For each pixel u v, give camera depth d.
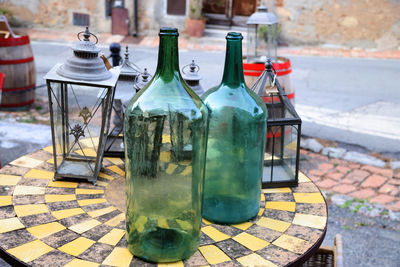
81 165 1.72
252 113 1.39
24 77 5.18
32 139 4.43
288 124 1.67
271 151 1.71
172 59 1.23
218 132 1.40
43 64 7.08
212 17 10.17
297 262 1.28
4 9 9.80
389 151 4.43
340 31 9.46
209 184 1.45
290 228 1.45
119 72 1.69
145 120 1.22
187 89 1.27
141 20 9.71
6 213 1.47
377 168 4.06
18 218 1.44
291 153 1.73
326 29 9.51
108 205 1.56
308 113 5.42
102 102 1.62
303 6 9.45
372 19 9.22
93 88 1.60
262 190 1.73
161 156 1.24
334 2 9.30
